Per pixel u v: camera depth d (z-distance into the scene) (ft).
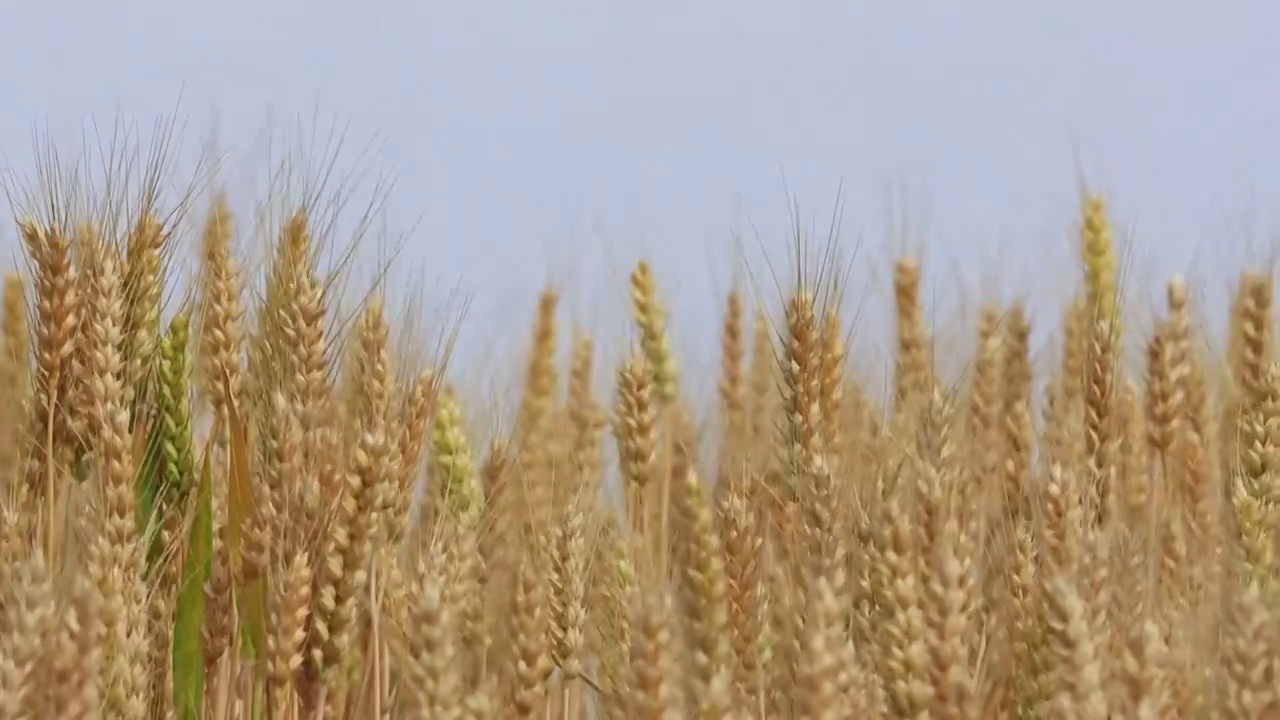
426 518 8.17
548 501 8.24
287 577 7.66
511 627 7.95
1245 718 7.39
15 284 7.95
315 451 7.75
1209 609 7.82
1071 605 7.41
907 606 7.67
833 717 7.44
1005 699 7.92
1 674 7.34
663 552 8.02
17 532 7.63
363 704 7.89
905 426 8.14
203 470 7.81
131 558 7.68
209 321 7.98
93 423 7.75
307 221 7.88
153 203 7.91
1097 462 8.39
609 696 7.92
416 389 7.91
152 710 7.77
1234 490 8.30
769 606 7.99
